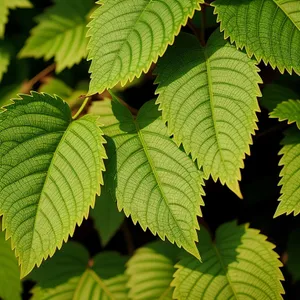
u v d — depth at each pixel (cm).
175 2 62
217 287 66
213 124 62
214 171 61
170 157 62
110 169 63
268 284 66
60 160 62
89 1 77
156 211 62
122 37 62
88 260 73
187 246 61
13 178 62
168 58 63
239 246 67
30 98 63
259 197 74
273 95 69
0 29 76
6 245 73
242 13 62
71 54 75
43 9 80
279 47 62
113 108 65
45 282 72
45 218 62
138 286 70
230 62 62
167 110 62
